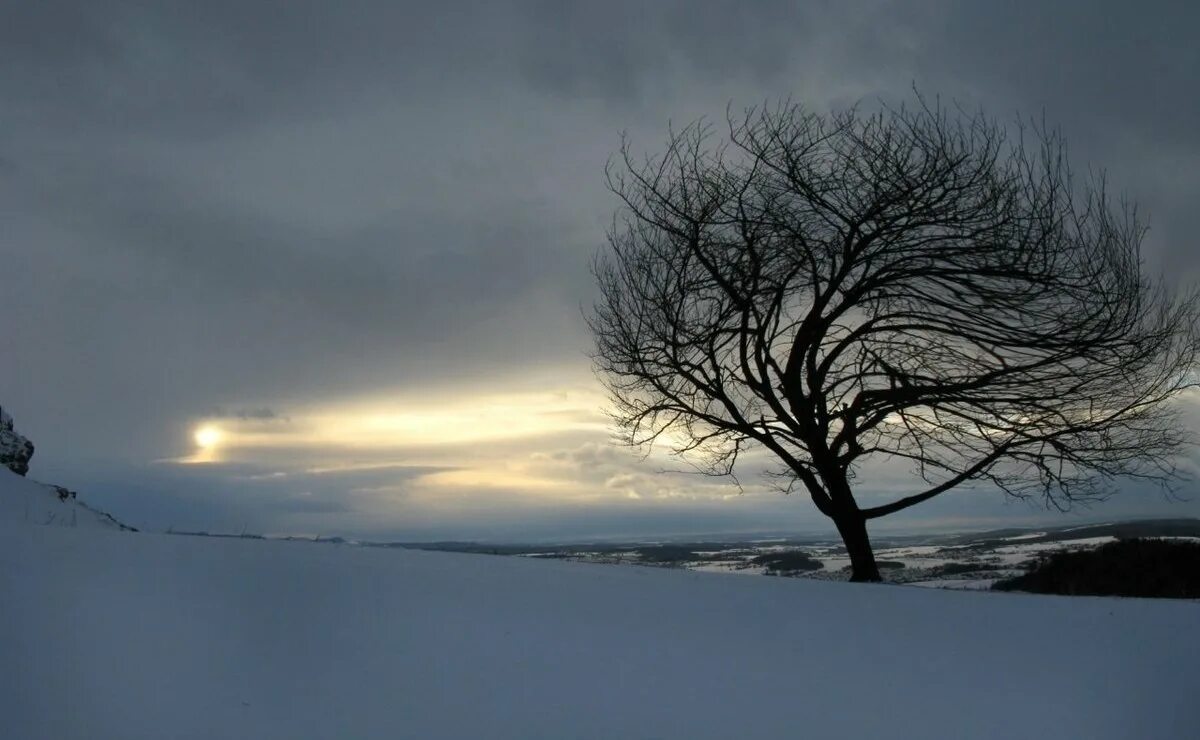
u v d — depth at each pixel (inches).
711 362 832.9
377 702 190.2
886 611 347.6
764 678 233.1
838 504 787.4
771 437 823.1
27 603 237.3
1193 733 210.5
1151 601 399.5
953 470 816.3
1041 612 351.6
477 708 192.1
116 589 267.7
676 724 193.5
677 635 276.4
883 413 803.4
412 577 349.4
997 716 216.1
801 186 800.9
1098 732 209.0
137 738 160.1
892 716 210.2
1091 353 765.9
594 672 225.8
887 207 780.6
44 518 603.5
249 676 197.9
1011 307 773.3
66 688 178.9
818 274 807.7
